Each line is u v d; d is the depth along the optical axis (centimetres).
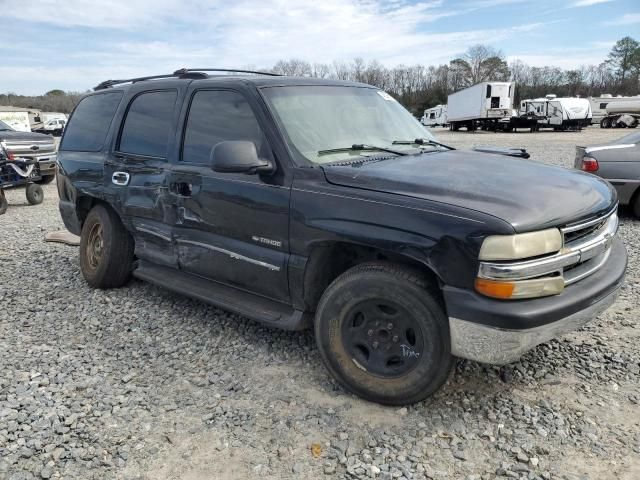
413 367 298
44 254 655
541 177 324
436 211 278
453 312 273
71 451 277
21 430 294
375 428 293
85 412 311
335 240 309
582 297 284
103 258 495
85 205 536
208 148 391
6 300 497
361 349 320
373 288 300
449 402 314
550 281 272
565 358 363
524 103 3878
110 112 502
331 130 371
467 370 347
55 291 518
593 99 4303
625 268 329
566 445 275
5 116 3388
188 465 267
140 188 442
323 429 293
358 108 405
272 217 340
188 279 431
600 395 319
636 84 7819
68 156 535
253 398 324
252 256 358
